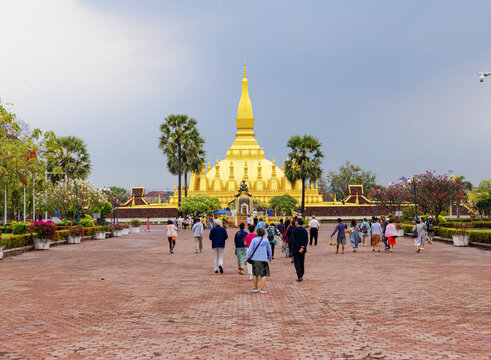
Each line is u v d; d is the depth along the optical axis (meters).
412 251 35.16
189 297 16.77
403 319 12.96
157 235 62.94
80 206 63.47
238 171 134.38
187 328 12.22
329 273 23.12
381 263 27.28
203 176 130.75
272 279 21.27
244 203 102.75
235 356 9.74
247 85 141.12
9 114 36.34
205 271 24.44
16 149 36.53
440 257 30.34
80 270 24.84
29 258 31.38
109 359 9.66
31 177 40.97
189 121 86.69
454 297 16.06
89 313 14.13
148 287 19.09
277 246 42.12
